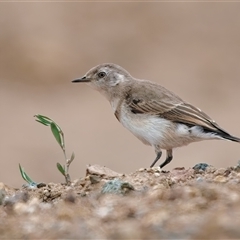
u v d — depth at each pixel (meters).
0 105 33.62
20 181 24.77
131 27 43.09
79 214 10.44
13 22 41.03
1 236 9.80
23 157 26.97
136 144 27.98
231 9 44.19
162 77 38.22
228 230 8.79
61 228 9.73
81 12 43.59
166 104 14.91
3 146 28.02
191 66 39.16
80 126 30.67
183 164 25.02
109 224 9.76
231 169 12.81
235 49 41.03
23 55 38.19
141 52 41.25
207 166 13.20
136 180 12.36
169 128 14.79
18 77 37.16
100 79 15.96
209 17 43.88
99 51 40.88
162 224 9.37
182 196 10.66
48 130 29.67
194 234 8.85
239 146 26.36
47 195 12.16
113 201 10.94
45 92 36.00
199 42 41.75
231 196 10.48
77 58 39.47
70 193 11.78
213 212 9.77
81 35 41.66
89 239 9.15
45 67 37.69
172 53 40.78
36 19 41.94
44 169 26.02
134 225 9.48
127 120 15.27
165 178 12.38
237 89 36.62
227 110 33.22
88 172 12.90
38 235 9.62
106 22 43.31
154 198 10.73
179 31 42.91
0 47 38.78
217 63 39.41
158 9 44.28
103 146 28.03
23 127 30.34
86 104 33.78
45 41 39.81
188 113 14.79
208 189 10.67
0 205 11.98
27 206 11.32
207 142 26.52
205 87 36.78
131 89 15.46
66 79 37.62
